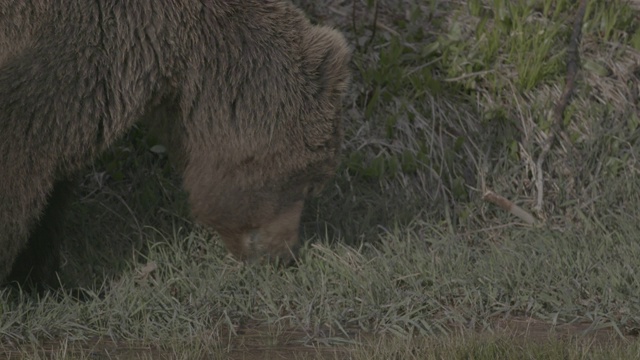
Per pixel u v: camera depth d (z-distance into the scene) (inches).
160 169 510.6
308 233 489.7
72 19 379.6
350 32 569.3
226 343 394.9
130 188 506.6
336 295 434.6
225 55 401.1
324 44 415.5
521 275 445.4
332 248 474.9
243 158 410.9
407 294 432.8
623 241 480.4
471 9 582.6
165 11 389.7
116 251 465.4
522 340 396.8
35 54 377.7
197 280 440.5
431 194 521.7
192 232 473.4
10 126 376.8
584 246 473.4
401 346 379.9
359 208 511.5
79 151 387.9
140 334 400.5
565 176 534.9
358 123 538.6
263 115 405.7
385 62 553.3
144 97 392.5
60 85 378.0
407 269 450.3
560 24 574.6
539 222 508.7
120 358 377.4
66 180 429.1
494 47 563.2
